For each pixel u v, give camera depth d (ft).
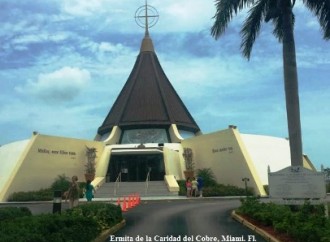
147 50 226.99
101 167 156.87
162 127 192.65
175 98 210.18
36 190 138.82
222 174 146.82
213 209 75.46
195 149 161.07
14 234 28.19
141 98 200.44
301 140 59.82
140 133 191.11
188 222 56.75
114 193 133.59
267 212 48.73
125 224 55.47
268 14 65.87
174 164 156.76
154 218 62.13
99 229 43.47
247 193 123.65
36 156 140.97
